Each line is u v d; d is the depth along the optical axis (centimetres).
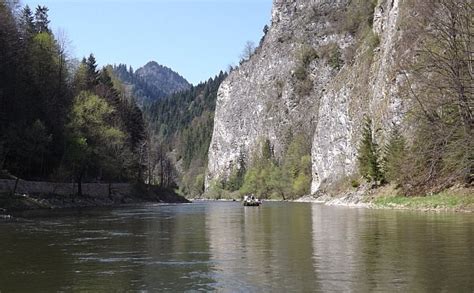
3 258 1950
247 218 4453
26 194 6200
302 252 2020
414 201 5234
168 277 1555
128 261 1867
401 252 1934
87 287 1430
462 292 1282
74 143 7381
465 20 5316
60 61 8162
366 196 7081
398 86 7269
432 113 5641
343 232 2772
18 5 7869
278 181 15162
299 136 15800
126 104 11550
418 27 6800
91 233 2911
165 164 13600
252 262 1806
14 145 6562
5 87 6644
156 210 6231
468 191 4812
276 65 19150
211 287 1408
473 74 5125
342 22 17288
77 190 7794
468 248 1983
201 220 4144
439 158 5503
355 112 10681
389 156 6650
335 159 11856
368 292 1305
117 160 8575
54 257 1975
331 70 16675
